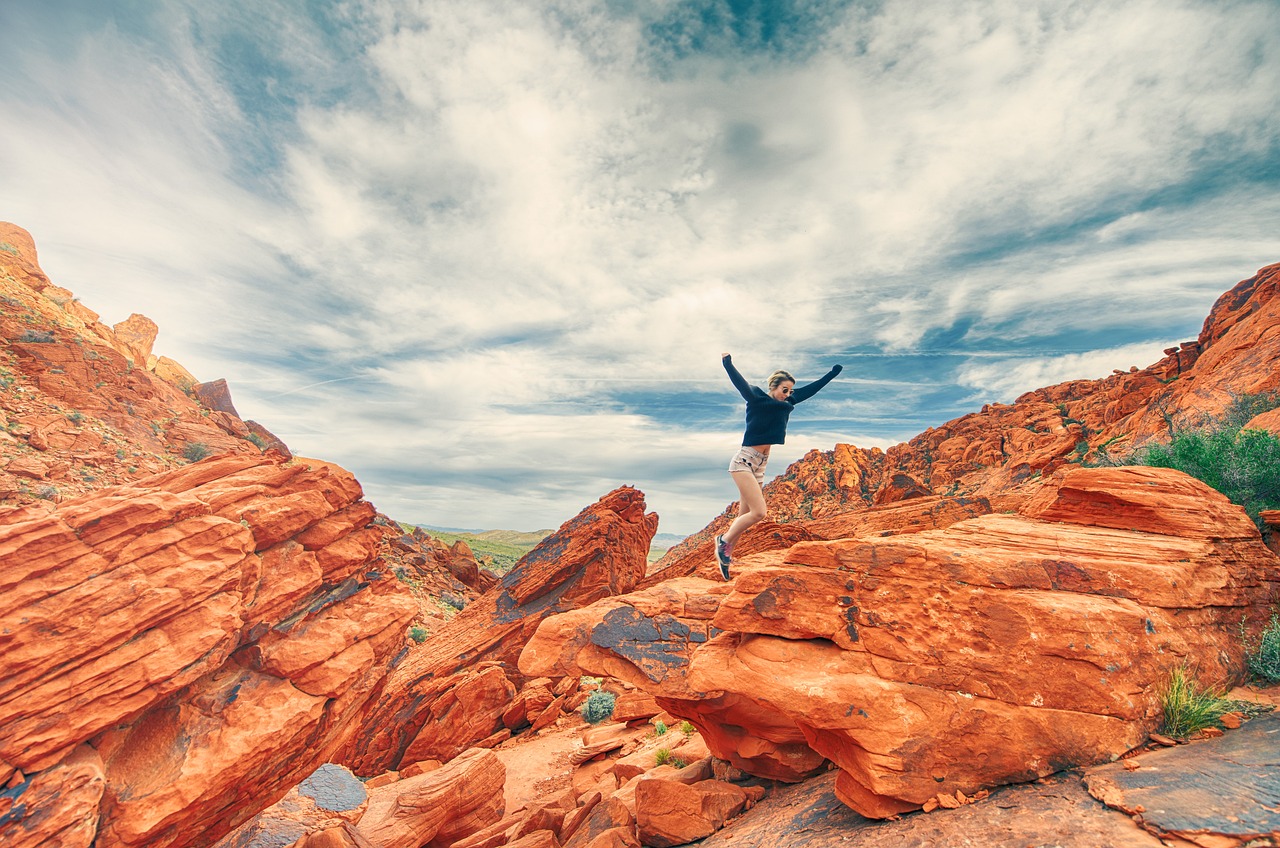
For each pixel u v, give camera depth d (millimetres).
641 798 7988
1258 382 30938
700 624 9438
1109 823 3754
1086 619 5035
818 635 5984
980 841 4047
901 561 5820
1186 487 6980
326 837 11062
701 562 33312
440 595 58906
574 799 12453
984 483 75688
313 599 14930
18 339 62812
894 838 4566
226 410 100000
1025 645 5082
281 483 15828
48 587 10336
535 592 32688
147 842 10055
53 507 11906
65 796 9312
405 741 25656
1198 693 5082
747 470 6238
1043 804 4258
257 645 13273
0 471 42969
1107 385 88750
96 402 63500
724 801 8031
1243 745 4324
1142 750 4676
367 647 15000
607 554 35031
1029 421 87438
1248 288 54531
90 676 10141
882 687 5258
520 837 10680
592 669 9469
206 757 11031
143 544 11914
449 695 25703
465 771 14328
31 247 83562
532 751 21750
